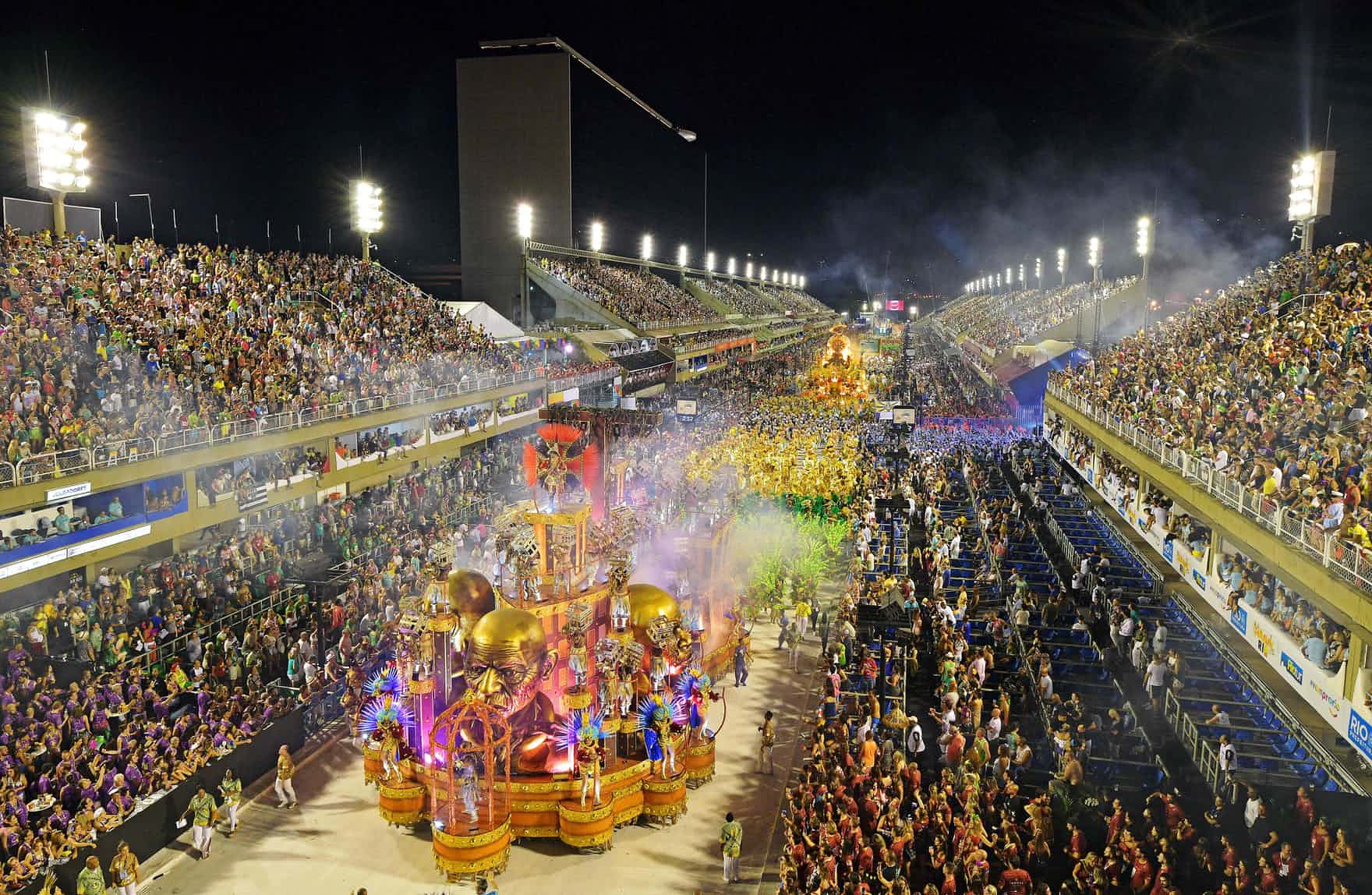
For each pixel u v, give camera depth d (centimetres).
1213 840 1772
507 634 1986
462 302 6600
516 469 5138
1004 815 1877
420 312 5456
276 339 3919
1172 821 1812
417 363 4675
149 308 3553
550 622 2206
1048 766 2220
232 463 3381
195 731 2225
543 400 5741
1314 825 1639
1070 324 8100
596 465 2377
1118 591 3083
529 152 8338
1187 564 2709
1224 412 2797
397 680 2161
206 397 3247
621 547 2358
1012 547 3906
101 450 2645
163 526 2877
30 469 2420
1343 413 2269
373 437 4209
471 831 1914
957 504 4900
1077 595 3316
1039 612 3164
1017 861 1742
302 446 3738
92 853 1805
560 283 8062
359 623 2878
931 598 3312
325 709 2589
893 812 1870
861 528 4100
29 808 1838
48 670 2192
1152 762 2150
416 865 1975
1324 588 1738
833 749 2173
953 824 1875
